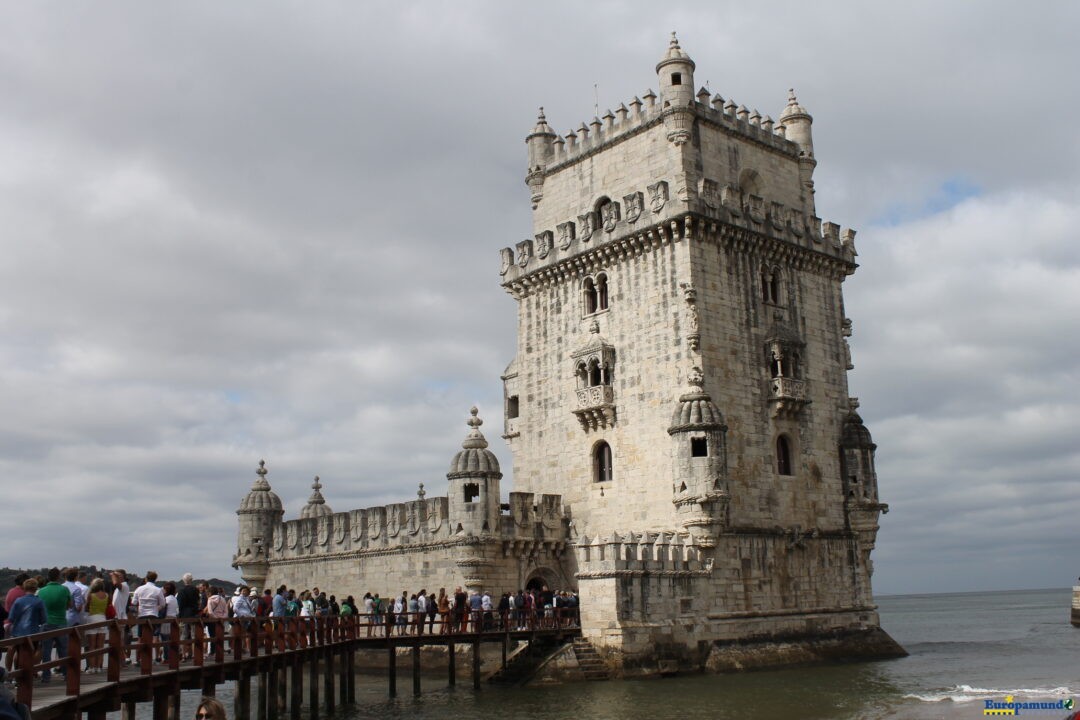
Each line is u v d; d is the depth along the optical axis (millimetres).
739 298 58750
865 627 61469
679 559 52438
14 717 13336
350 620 48562
